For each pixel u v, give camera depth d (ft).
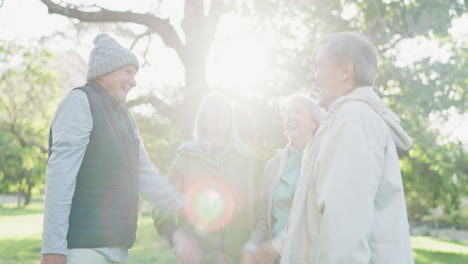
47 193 7.36
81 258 7.63
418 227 97.55
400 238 6.32
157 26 34.06
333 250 5.88
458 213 92.63
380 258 6.19
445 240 83.82
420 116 38.40
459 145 41.39
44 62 63.46
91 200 7.73
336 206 5.96
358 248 5.87
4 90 72.38
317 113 10.37
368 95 6.67
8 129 70.90
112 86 8.39
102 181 7.82
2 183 108.37
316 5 35.53
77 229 7.61
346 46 6.91
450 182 44.52
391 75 36.19
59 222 7.29
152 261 30.63
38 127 75.25
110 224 7.82
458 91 37.24
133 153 8.48
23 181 109.19
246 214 10.69
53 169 7.37
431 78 36.73
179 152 11.02
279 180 10.35
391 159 6.46
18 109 72.79
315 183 6.61
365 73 6.88
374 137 6.29
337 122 6.44
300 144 10.38
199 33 33.96
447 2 35.81
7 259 33.76
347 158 6.12
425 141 40.47
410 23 35.86
